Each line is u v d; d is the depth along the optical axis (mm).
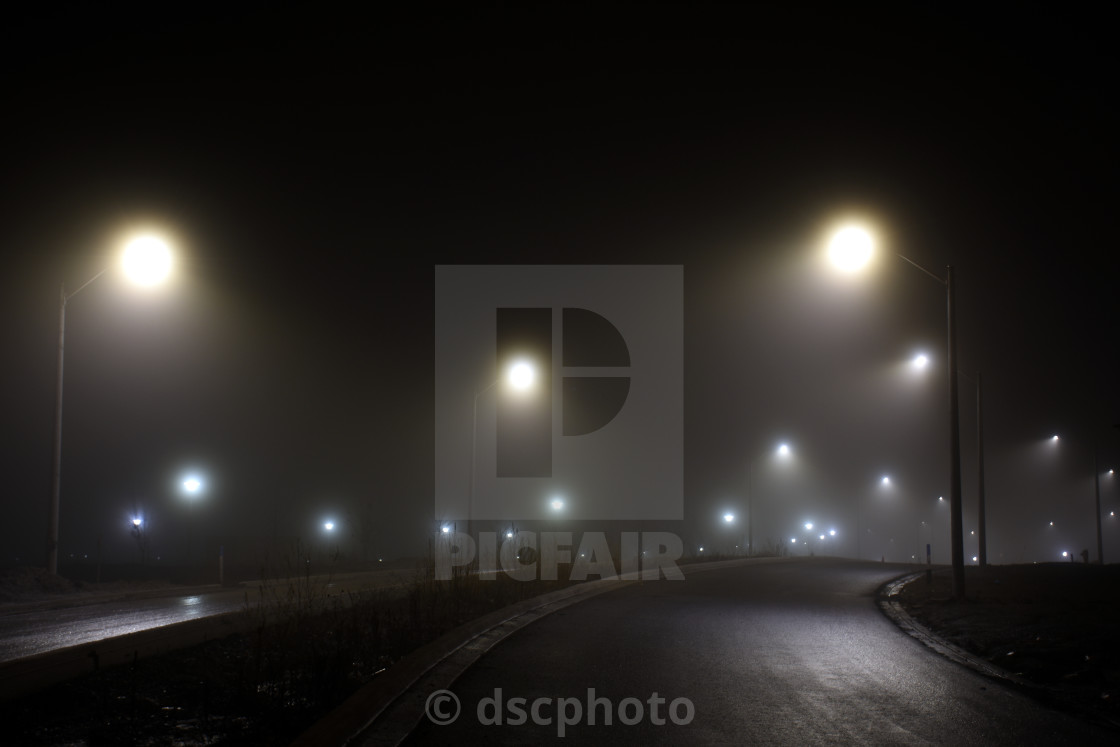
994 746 7758
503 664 11508
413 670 10180
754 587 26031
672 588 25219
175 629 11008
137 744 6879
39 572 23953
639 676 10883
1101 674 11109
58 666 8836
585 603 20203
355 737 7438
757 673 11305
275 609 14023
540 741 7613
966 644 14312
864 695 9977
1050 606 18281
